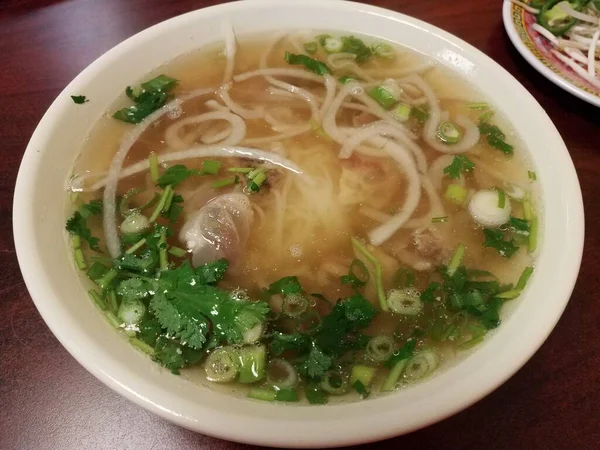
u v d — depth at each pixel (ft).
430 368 0.53
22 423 0.56
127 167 0.70
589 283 0.66
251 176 0.70
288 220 0.68
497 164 0.72
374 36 0.88
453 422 0.56
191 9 1.01
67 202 0.64
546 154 0.67
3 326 0.62
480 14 1.02
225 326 0.54
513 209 0.67
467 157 0.73
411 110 0.79
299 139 0.76
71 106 0.68
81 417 0.56
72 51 0.92
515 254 0.63
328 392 0.51
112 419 0.56
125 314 0.55
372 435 0.43
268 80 0.82
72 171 0.67
